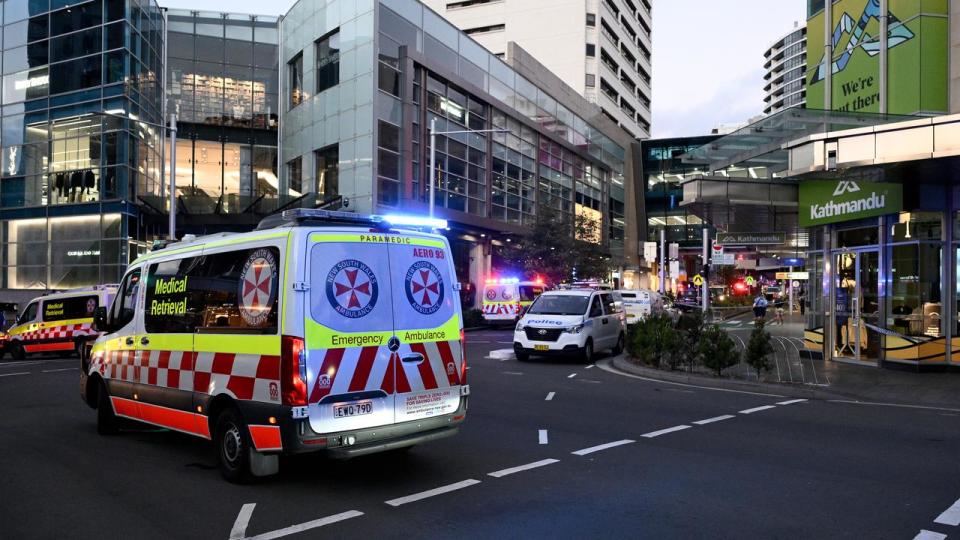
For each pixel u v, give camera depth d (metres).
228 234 7.17
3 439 8.74
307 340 6.06
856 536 5.11
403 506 5.88
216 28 43.75
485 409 10.73
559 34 69.94
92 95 33.88
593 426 9.37
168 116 42.25
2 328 24.08
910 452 7.80
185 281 7.53
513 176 43.22
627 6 80.19
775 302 57.25
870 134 12.74
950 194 14.72
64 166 34.47
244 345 6.49
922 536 5.11
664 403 11.30
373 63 31.02
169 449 8.18
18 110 35.66
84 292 21.33
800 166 13.73
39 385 13.96
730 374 14.57
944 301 14.75
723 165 17.72
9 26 36.00
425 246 7.10
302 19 36.06
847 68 18.39
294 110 36.88
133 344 8.27
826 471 6.96
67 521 5.54
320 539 5.09
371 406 6.41
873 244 16.25
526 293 33.28
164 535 5.20
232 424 6.67
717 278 60.53
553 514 5.64
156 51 37.91
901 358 15.09
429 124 34.72
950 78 15.86
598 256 38.69
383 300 6.62
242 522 5.48
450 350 7.11
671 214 71.31
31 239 34.97
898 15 16.55
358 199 31.25
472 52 38.72
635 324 17.45
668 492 6.24
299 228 6.22
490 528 5.30
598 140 58.44
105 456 7.80
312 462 7.45
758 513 5.64
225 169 43.28
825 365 16.38
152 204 33.81
